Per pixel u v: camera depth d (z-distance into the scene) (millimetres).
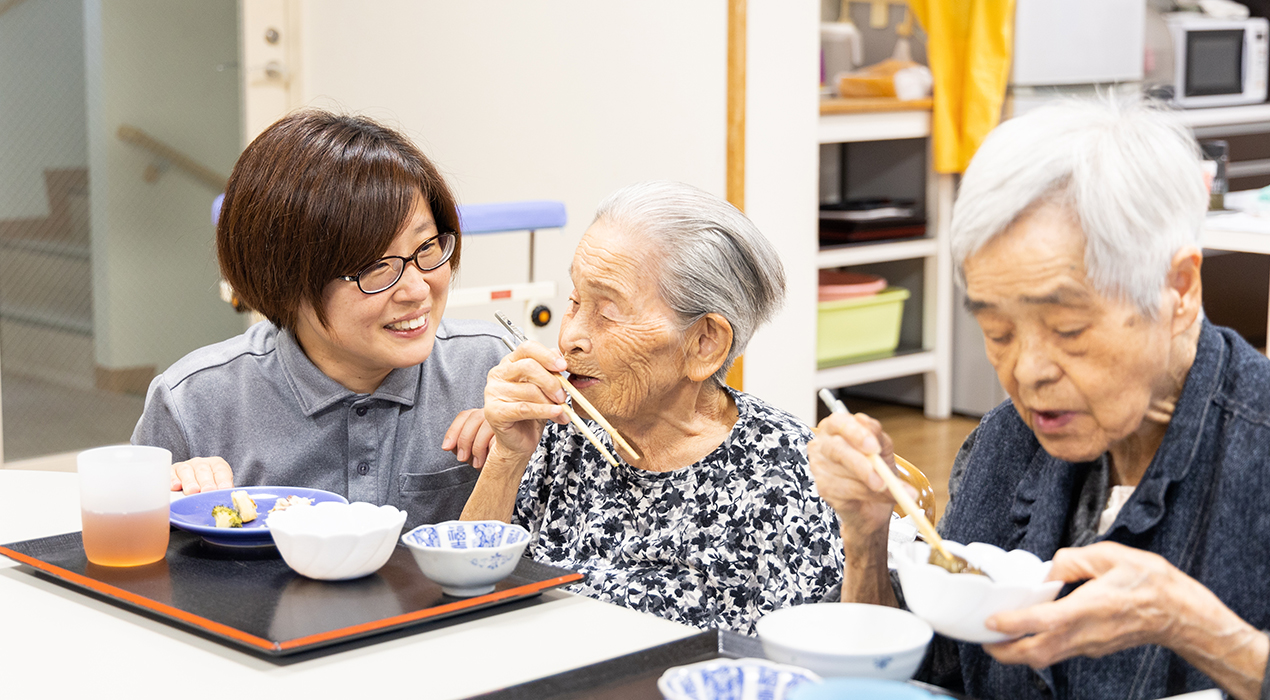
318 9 4273
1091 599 835
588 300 1352
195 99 4109
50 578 1179
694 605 1368
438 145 4062
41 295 3830
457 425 1582
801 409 3842
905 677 878
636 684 932
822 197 4801
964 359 4535
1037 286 876
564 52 3709
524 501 1518
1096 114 898
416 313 1483
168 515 1193
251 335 1630
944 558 925
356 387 1582
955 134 4164
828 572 1344
